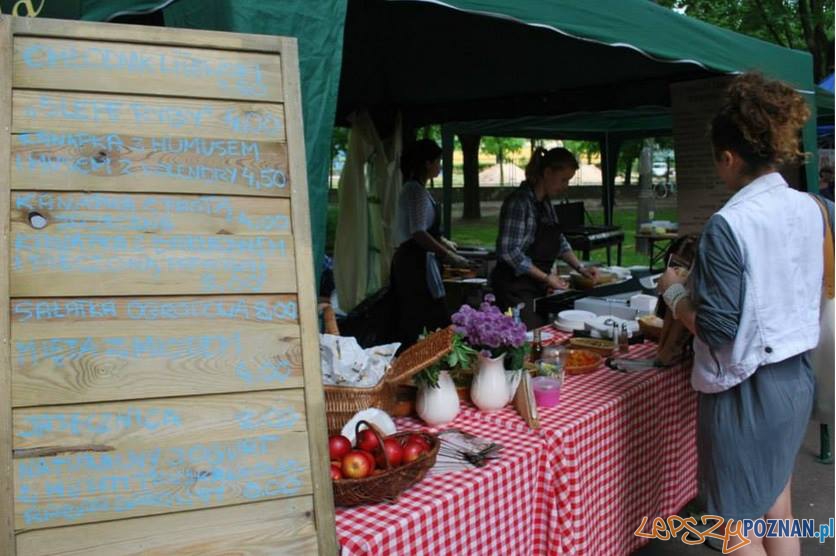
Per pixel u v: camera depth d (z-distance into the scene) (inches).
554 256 160.4
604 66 179.0
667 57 123.0
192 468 48.5
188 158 52.0
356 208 216.1
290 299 52.9
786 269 70.2
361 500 63.0
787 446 73.3
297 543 49.7
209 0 69.2
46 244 48.2
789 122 69.4
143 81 51.8
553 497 79.3
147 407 48.4
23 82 49.3
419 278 179.5
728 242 68.9
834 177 269.3
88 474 46.5
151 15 98.8
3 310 46.4
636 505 96.6
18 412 45.9
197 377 49.7
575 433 82.0
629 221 651.5
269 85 54.8
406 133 232.2
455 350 82.3
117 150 50.5
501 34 162.1
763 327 69.9
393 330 195.8
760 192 71.2
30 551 44.8
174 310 50.2
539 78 194.5
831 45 378.9
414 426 84.0
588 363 104.7
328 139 73.5
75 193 49.3
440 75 195.8
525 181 156.2
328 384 75.7
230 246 52.1
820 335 79.4
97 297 48.7
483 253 252.8
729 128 72.4
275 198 53.7
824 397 80.7
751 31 382.3
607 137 391.9
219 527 48.4
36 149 48.8
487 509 70.3
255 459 49.9
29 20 49.8
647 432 98.3
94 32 51.1
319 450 50.9
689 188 159.9
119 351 48.5
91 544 45.8
